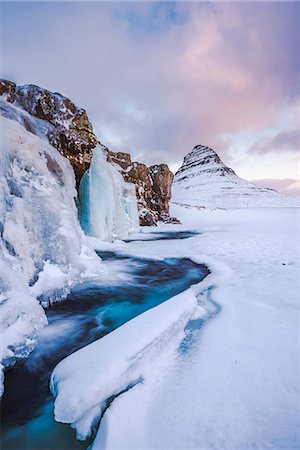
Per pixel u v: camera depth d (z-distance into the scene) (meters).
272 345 2.55
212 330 2.91
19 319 2.98
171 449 1.49
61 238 5.13
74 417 1.74
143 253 9.05
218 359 2.35
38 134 8.95
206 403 1.82
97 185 10.68
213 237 13.16
